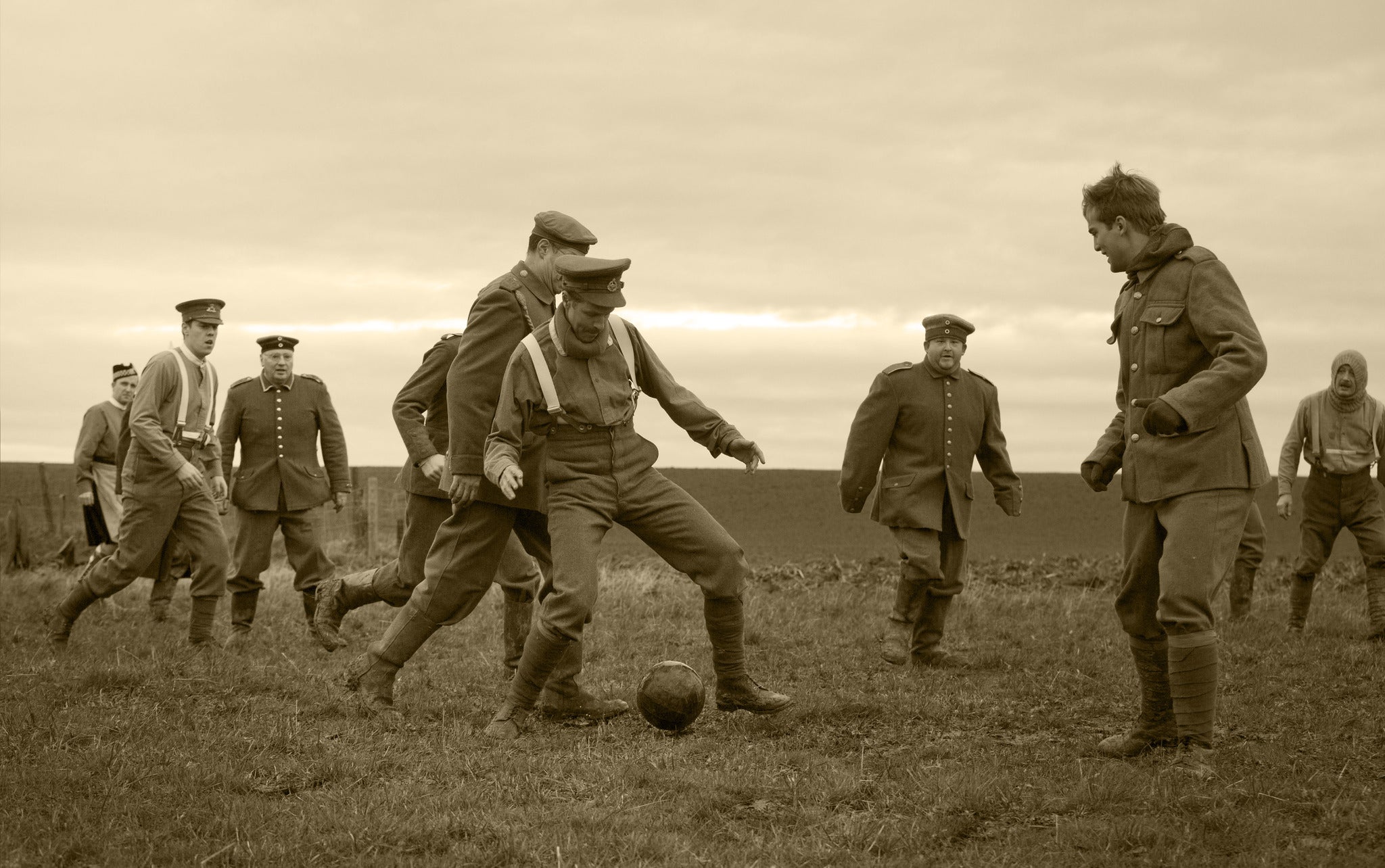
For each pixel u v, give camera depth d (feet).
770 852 13.89
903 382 27.14
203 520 29.37
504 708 20.04
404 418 22.90
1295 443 32.07
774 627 31.53
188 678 23.59
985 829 14.83
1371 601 30.40
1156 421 16.06
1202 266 17.02
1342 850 13.58
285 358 31.60
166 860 13.92
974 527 81.15
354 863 13.73
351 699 21.53
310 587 32.01
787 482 96.58
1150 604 17.88
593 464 19.58
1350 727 19.45
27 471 83.10
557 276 20.40
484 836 14.49
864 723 20.45
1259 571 48.24
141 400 28.48
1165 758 17.26
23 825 14.76
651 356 20.48
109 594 28.60
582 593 19.34
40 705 20.65
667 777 16.66
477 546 20.81
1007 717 20.71
